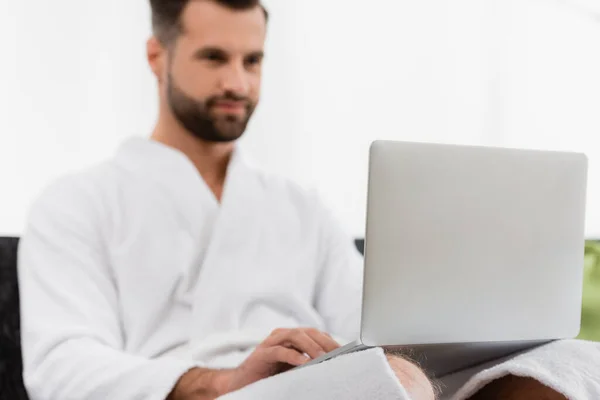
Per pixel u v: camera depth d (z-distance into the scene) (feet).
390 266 2.85
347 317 5.32
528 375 2.82
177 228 4.96
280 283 5.13
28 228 4.70
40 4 5.90
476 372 3.26
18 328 4.60
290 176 7.13
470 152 2.93
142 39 6.28
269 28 7.04
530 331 3.17
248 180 5.27
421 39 7.77
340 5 7.34
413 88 7.74
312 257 5.37
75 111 6.06
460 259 2.95
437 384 3.10
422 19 7.76
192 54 5.33
